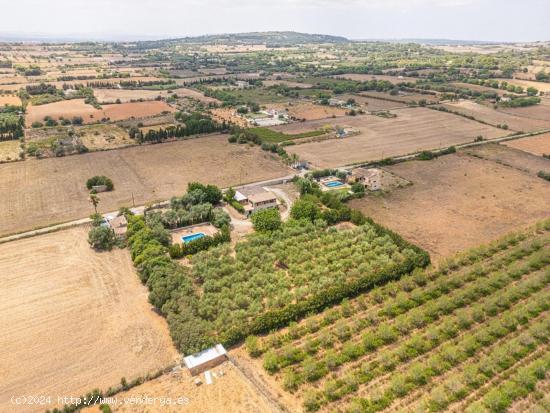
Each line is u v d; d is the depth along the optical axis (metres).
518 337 80.69
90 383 71.62
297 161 182.75
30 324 85.38
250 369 75.00
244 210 136.62
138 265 102.94
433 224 130.12
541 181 166.12
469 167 181.62
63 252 112.44
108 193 150.62
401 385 68.94
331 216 129.38
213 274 99.38
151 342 81.00
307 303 88.88
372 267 103.50
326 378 72.94
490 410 66.06
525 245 113.75
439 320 87.38
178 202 134.38
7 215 132.88
